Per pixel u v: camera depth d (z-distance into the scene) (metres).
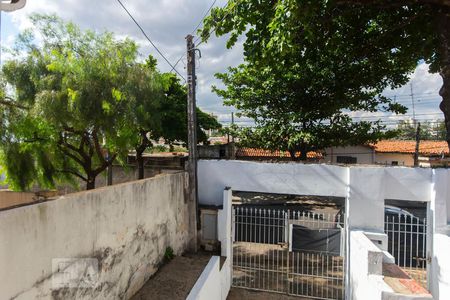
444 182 7.14
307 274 8.22
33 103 9.02
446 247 6.58
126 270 5.84
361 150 22.39
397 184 7.55
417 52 8.86
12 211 3.45
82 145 10.96
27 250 3.64
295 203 15.50
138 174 14.50
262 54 7.65
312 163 8.55
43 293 3.89
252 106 14.40
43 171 10.71
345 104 13.09
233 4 7.24
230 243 8.39
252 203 15.62
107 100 9.00
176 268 7.29
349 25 8.83
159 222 7.23
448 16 6.60
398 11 8.25
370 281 5.09
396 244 9.30
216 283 6.08
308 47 8.99
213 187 8.96
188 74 8.73
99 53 9.33
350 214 7.59
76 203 4.50
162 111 13.09
